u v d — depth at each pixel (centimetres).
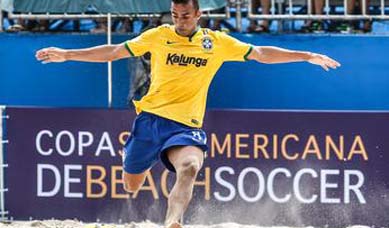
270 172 2591
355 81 3453
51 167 2647
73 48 3472
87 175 2638
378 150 2578
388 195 2577
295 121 2581
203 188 2597
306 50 3431
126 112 2614
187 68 1822
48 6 3384
